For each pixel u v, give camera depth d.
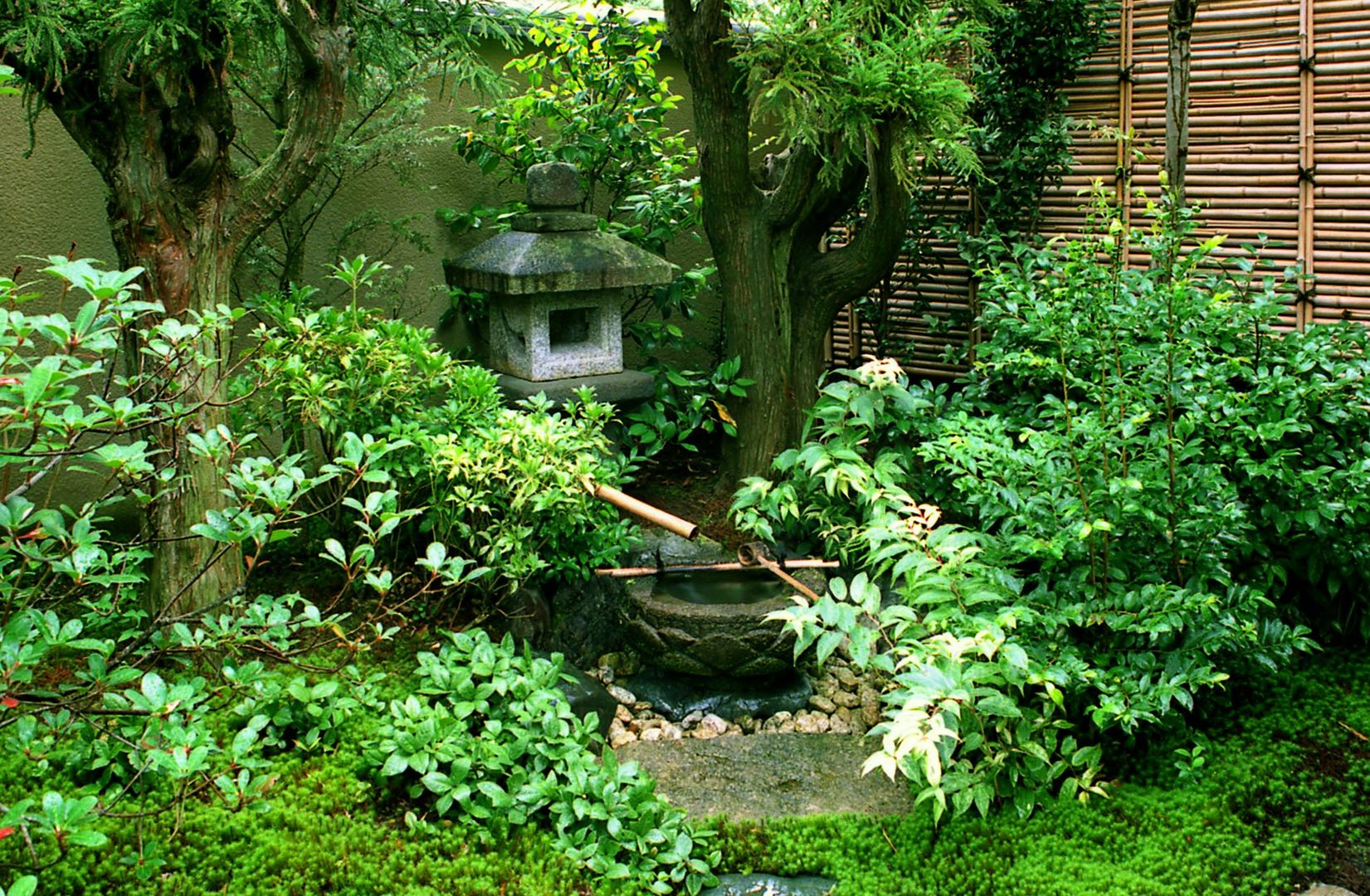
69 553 2.38
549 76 5.81
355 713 3.21
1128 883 2.67
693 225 5.53
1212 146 4.99
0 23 2.97
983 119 5.49
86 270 2.14
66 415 2.08
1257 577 3.61
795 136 4.15
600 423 4.05
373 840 2.72
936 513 3.32
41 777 2.72
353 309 3.99
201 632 2.66
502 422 3.83
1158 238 4.28
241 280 4.66
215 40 3.32
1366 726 3.35
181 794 2.52
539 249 4.45
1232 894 2.66
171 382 2.71
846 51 4.16
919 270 5.87
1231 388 3.77
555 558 3.93
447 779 2.86
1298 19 4.67
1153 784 3.09
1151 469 3.20
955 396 4.46
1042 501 3.25
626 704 3.79
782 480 4.75
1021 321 4.34
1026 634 3.15
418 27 3.86
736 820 2.98
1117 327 3.84
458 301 5.26
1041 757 2.89
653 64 5.44
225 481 3.47
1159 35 5.08
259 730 3.03
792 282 4.82
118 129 3.28
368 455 2.92
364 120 4.61
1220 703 3.42
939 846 2.84
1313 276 4.11
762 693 3.76
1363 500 3.45
